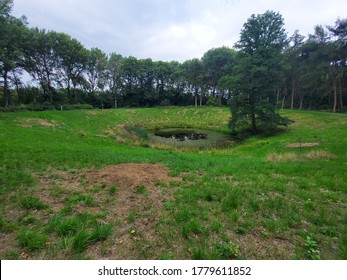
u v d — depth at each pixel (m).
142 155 12.43
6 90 35.53
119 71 61.84
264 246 3.89
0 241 3.74
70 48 46.44
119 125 33.31
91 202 5.42
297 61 45.31
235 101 28.44
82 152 11.84
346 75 37.53
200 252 3.56
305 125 27.11
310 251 3.76
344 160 11.10
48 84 47.56
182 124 41.12
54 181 6.97
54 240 3.82
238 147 21.91
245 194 6.27
